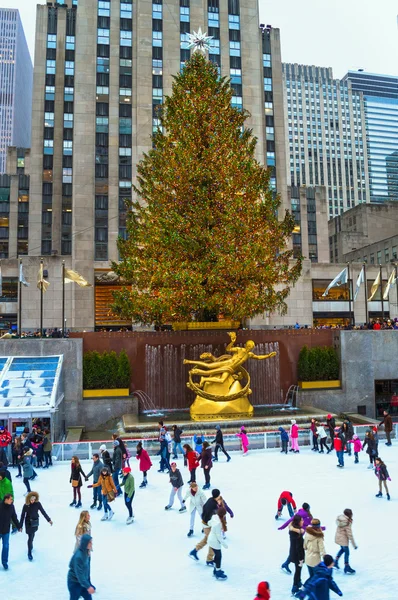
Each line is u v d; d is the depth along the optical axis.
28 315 56.59
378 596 9.02
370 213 97.69
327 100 169.12
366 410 30.08
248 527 12.53
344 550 10.04
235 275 29.08
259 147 66.25
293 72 169.25
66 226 70.38
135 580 9.77
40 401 22.14
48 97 71.88
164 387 28.77
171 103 33.44
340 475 17.41
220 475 17.48
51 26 72.88
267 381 30.05
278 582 9.61
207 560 10.29
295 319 60.84
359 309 63.84
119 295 30.86
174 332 29.27
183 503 13.88
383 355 30.58
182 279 28.16
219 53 67.19
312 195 83.56
